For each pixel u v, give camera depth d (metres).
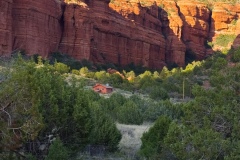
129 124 27.91
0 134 12.04
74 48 98.25
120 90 65.50
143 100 36.25
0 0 75.50
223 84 14.70
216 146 11.61
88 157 15.23
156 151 14.60
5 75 12.94
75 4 101.00
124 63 119.50
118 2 127.31
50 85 13.70
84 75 75.75
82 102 14.80
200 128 13.13
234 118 12.62
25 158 12.82
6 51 75.69
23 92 12.09
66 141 14.38
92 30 105.44
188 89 65.25
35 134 11.92
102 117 17.50
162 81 81.69
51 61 86.88
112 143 16.69
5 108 12.05
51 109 13.46
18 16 82.81
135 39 125.00
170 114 30.38
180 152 11.76
